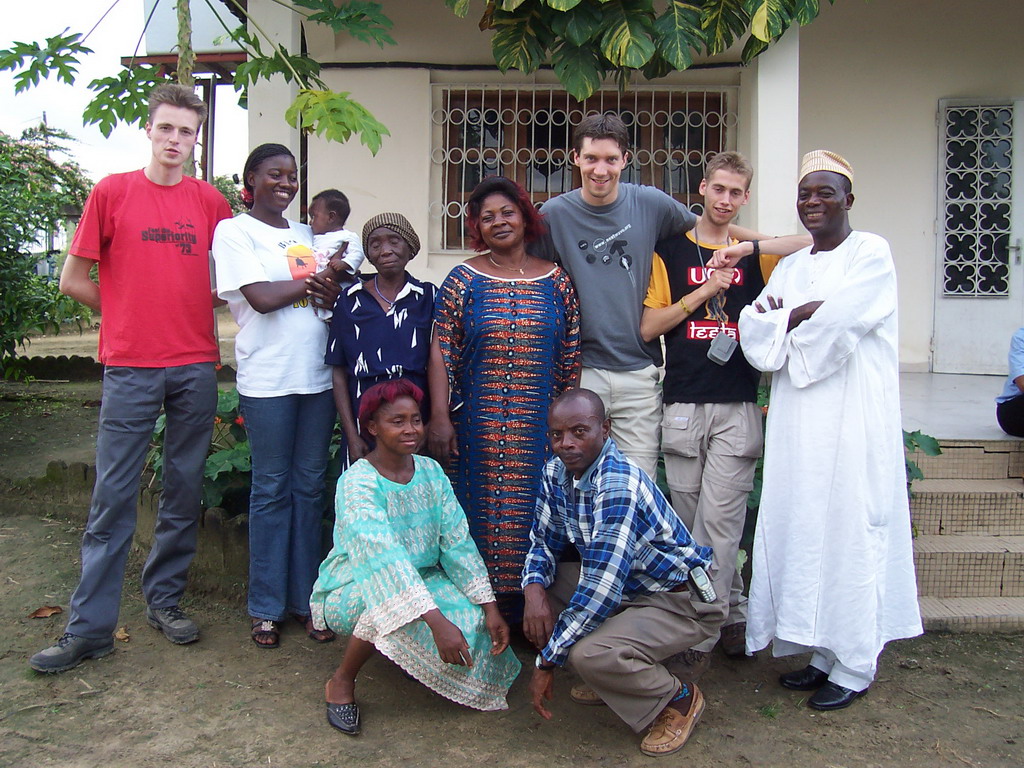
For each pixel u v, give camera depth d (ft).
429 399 10.21
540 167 18.58
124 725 8.80
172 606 10.97
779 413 9.55
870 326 8.93
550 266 10.18
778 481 9.52
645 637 8.25
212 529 12.33
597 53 13.39
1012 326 21.21
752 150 17.15
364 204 18.33
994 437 13.78
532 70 13.71
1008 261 21.13
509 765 8.23
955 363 21.44
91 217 9.77
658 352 10.80
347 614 8.92
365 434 9.71
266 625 10.67
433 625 8.29
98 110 14.57
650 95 18.13
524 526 10.04
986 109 20.84
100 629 10.11
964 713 9.22
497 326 9.81
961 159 21.07
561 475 8.98
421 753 8.41
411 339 9.99
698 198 18.21
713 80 17.70
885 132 21.02
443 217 18.63
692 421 10.09
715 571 9.95
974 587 12.03
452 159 18.53
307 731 8.75
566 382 10.30
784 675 9.87
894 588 9.47
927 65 20.85
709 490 10.04
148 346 10.00
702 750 8.51
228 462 12.32
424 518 9.20
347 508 8.76
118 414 9.97
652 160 18.21
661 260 10.46
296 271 10.46
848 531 9.07
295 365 10.43
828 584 9.19
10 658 10.21
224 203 10.91
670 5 13.29
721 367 10.00
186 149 10.00
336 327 10.21
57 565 13.24
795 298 9.39
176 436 10.53
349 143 18.13
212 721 8.91
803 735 8.78
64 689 9.50
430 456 10.07
